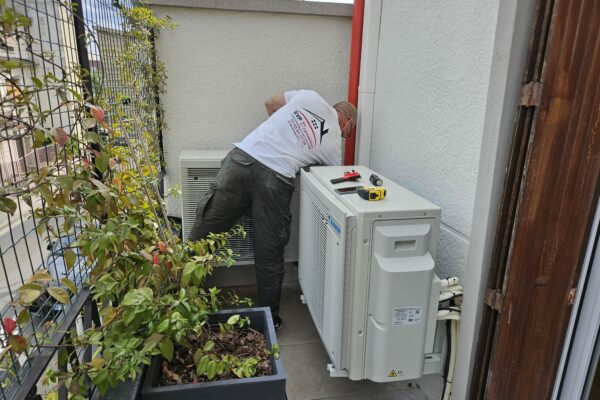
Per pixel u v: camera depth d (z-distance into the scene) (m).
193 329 1.21
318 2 2.83
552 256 1.40
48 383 1.07
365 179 2.00
